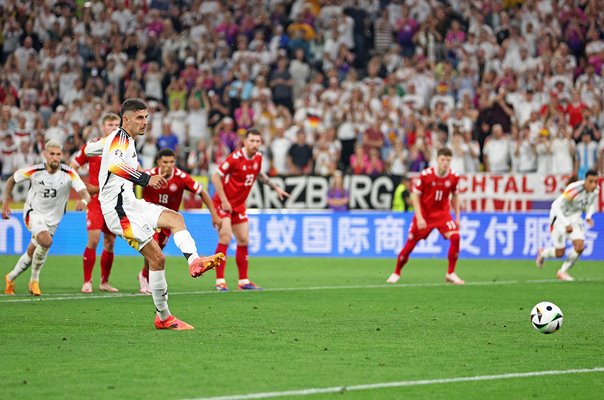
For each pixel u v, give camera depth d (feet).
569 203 139.74
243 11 257.34
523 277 144.66
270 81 238.48
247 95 230.27
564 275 140.46
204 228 189.88
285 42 245.65
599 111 207.82
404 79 227.20
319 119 219.20
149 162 213.87
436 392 55.88
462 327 84.07
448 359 67.00
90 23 258.37
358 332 80.33
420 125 206.18
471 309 99.25
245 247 122.42
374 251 189.47
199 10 258.98
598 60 223.51
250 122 225.15
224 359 66.18
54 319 87.86
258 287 124.26
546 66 218.59
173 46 250.37
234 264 170.60
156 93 241.35
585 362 66.23
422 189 131.64
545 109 206.90
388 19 251.80
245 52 242.17
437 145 202.39
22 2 259.80
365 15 250.37
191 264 75.15
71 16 262.26
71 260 178.60
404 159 204.85
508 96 212.23
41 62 249.96
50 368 62.23
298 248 192.54
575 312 97.35
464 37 237.04
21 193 213.87
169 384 57.16
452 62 234.99
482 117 207.21
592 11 231.71
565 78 216.74
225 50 244.63
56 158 110.73
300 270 157.69
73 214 196.24
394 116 214.69
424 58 232.32
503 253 185.78
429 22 241.35
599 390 57.06
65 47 253.03
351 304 103.71
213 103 229.86
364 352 69.72
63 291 118.73
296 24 245.65
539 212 183.73
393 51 239.09
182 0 261.44
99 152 82.53
